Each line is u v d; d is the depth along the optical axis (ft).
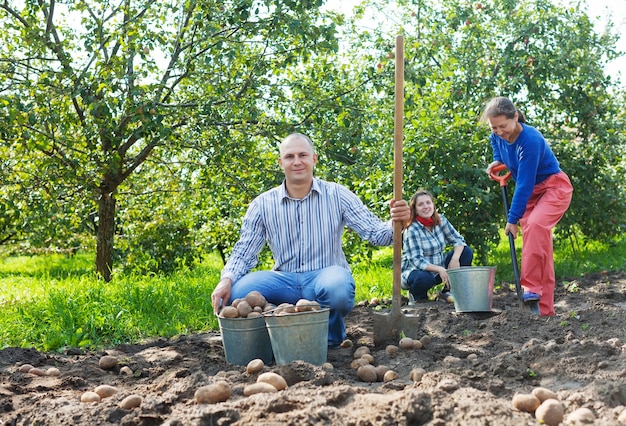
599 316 16.19
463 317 18.31
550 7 38.22
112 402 9.96
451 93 35.29
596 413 8.55
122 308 19.58
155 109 26.17
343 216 15.25
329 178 27.61
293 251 15.15
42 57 29.73
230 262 14.94
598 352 11.46
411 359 12.46
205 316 20.03
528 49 37.70
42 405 10.21
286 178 14.96
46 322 19.16
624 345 11.77
